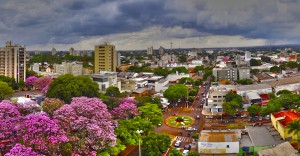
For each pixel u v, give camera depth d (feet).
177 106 629.51
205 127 463.83
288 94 551.18
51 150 244.83
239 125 463.42
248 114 537.24
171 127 486.38
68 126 285.84
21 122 279.28
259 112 500.33
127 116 416.67
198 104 647.15
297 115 402.52
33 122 258.98
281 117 405.18
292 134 356.59
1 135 265.34
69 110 307.37
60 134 260.01
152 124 405.18
